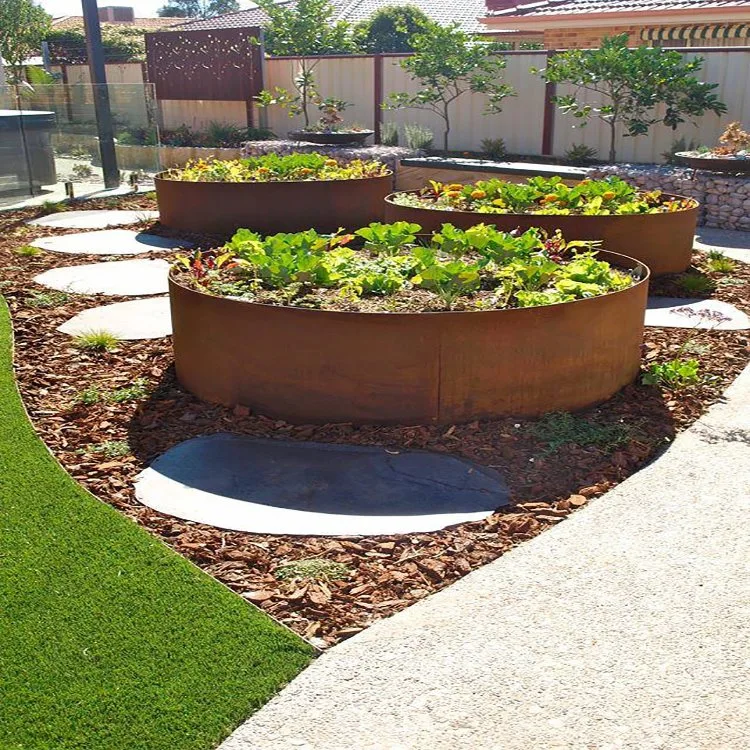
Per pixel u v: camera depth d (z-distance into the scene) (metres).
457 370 4.40
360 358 4.38
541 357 4.51
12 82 26.83
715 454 4.21
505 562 3.30
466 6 30.16
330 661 2.72
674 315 6.60
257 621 2.92
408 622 2.93
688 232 7.88
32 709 2.49
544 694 2.58
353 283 5.12
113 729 2.41
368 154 12.81
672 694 2.58
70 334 6.10
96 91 12.83
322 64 15.96
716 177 10.12
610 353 4.81
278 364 4.54
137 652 2.74
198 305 4.75
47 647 2.76
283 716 2.48
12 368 5.39
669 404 4.86
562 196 8.00
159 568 3.22
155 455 4.25
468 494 3.85
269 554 3.38
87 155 13.81
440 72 13.59
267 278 5.30
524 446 4.29
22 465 4.05
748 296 7.16
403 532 3.54
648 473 4.01
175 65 18.28
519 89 13.61
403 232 6.15
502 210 7.66
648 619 2.94
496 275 5.26
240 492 3.87
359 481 3.96
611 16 14.54
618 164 11.70
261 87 16.81
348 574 3.25
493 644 2.81
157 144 13.87
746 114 11.67
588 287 4.97
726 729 2.44
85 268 8.07
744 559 3.30
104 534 3.45
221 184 9.44
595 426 4.51
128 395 4.97
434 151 14.02
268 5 17.14
